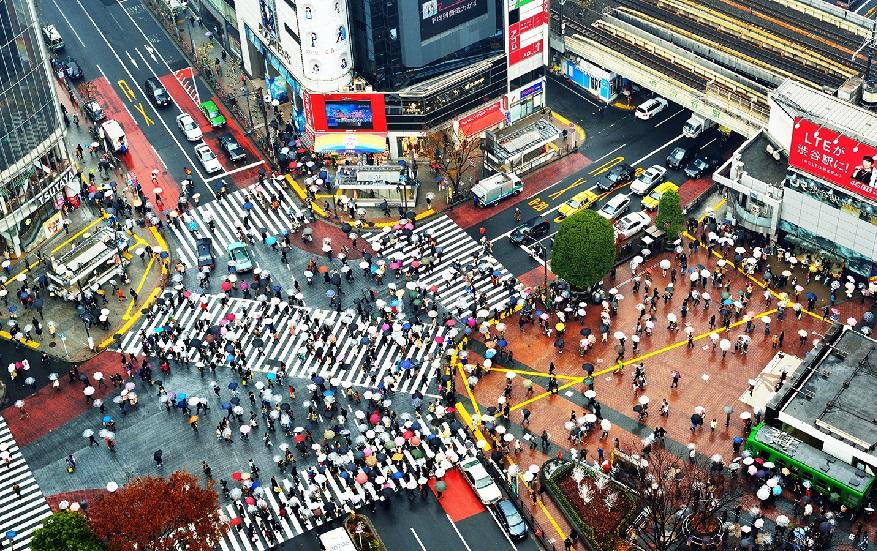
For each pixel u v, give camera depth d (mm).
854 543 111000
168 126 168875
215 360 133125
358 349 133375
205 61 177875
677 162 154375
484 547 112938
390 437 123125
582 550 111938
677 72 157125
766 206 138875
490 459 120562
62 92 175375
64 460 124125
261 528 115438
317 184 155000
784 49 153625
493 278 140375
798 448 115375
